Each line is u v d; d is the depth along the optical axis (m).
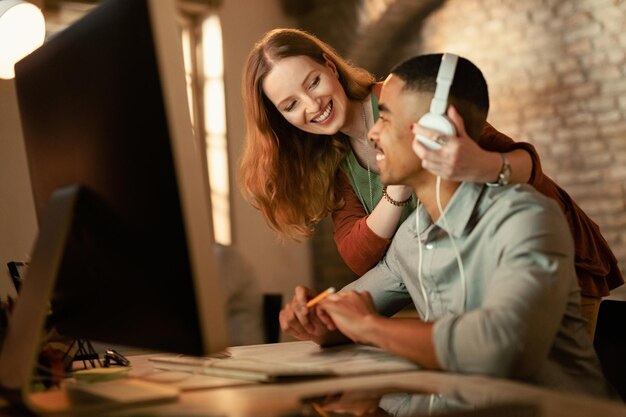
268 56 1.83
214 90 4.96
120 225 0.86
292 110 1.83
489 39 5.38
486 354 0.89
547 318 0.91
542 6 5.15
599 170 4.98
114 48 0.82
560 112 5.13
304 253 5.23
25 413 0.83
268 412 0.75
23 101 1.09
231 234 4.87
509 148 1.28
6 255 2.85
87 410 0.77
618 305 1.24
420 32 5.61
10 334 0.88
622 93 4.87
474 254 1.07
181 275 0.78
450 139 1.00
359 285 1.41
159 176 0.78
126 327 0.91
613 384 1.19
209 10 4.96
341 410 0.76
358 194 1.91
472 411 0.72
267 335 3.58
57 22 3.59
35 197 1.10
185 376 1.02
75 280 1.01
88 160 0.90
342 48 5.46
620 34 4.85
